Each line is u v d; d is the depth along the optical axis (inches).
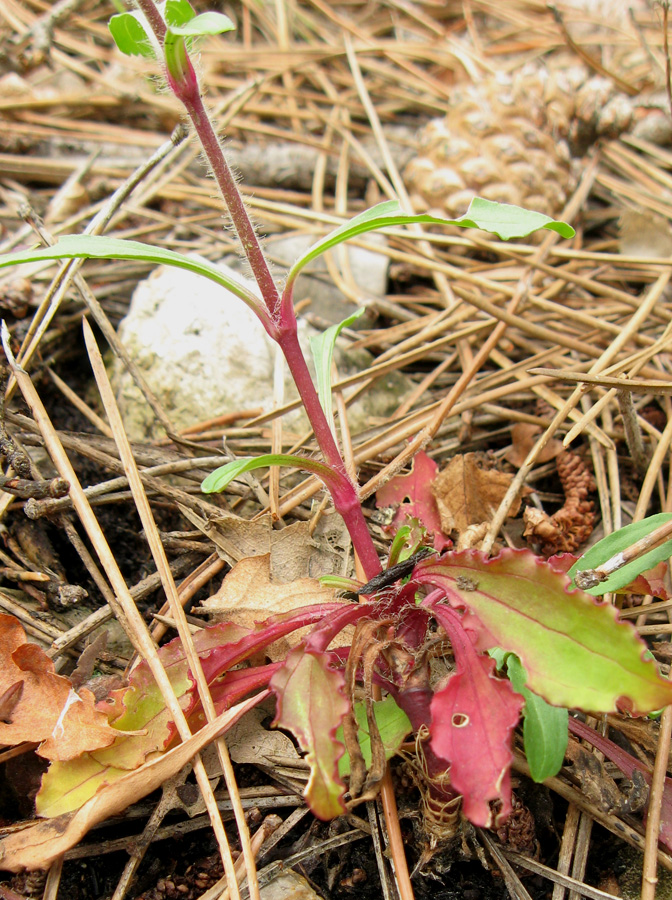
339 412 6.6
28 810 4.6
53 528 6.1
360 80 9.8
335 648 4.8
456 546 5.7
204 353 7.2
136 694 4.5
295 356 4.4
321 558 5.8
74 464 6.6
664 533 4.4
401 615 4.6
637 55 10.5
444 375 7.8
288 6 11.7
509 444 7.1
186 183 9.4
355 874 4.5
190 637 4.7
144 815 4.6
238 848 4.5
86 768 4.3
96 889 4.4
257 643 4.6
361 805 4.7
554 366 7.1
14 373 5.6
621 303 8.0
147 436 7.1
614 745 4.5
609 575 4.4
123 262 8.5
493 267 8.4
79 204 8.9
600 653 3.7
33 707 4.4
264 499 6.2
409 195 9.0
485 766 3.7
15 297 7.1
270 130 9.9
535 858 4.5
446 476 5.9
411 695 4.3
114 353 7.4
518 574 3.9
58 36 10.8
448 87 10.7
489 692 3.8
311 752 3.6
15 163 9.3
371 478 6.3
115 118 10.3
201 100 4.0
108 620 5.6
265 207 8.6
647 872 4.1
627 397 5.8
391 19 12.2
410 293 8.7
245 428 6.8
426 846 4.3
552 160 8.4
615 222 9.4
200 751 4.3
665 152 9.6
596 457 6.5
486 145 8.3
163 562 5.0
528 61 10.6
